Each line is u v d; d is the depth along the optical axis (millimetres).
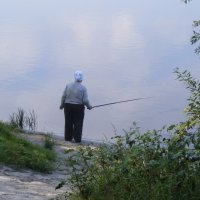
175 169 12906
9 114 47312
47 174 20047
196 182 12633
